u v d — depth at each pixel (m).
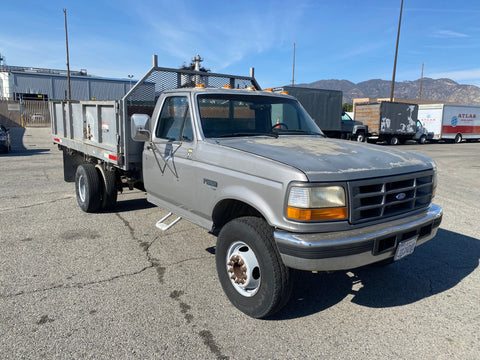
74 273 4.15
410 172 3.33
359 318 3.38
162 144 4.52
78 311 3.37
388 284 4.09
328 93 21.34
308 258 2.79
